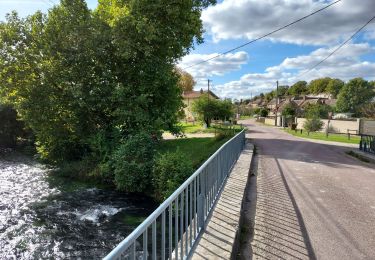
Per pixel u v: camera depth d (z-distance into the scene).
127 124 16.06
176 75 18.98
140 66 16.41
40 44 15.56
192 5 18.48
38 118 15.91
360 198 7.65
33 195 12.42
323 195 7.86
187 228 3.63
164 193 10.91
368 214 6.32
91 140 15.60
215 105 40.44
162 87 17.48
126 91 15.73
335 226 5.55
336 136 34.16
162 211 2.79
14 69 15.75
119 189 12.76
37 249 7.78
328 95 108.25
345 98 77.19
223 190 6.75
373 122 34.66
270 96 140.88
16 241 8.20
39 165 18.92
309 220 5.84
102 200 11.79
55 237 8.48
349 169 12.40
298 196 7.66
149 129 15.42
